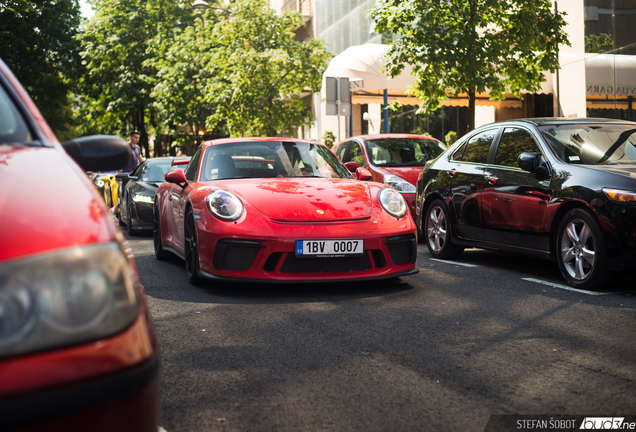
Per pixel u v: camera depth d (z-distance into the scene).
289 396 2.59
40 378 1.29
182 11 30.47
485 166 6.12
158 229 6.98
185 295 4.82
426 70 10.95
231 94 20.72
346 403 2.51
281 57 19.25
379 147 9.38
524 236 5.44
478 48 10.76
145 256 7.43
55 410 1.29
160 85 26.38
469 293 4.75
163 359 3.15
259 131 20.72
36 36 32.38
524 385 2.69
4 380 1.26
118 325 1.40
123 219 11.08
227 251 4.72
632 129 5.71
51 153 1.95
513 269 5.94
